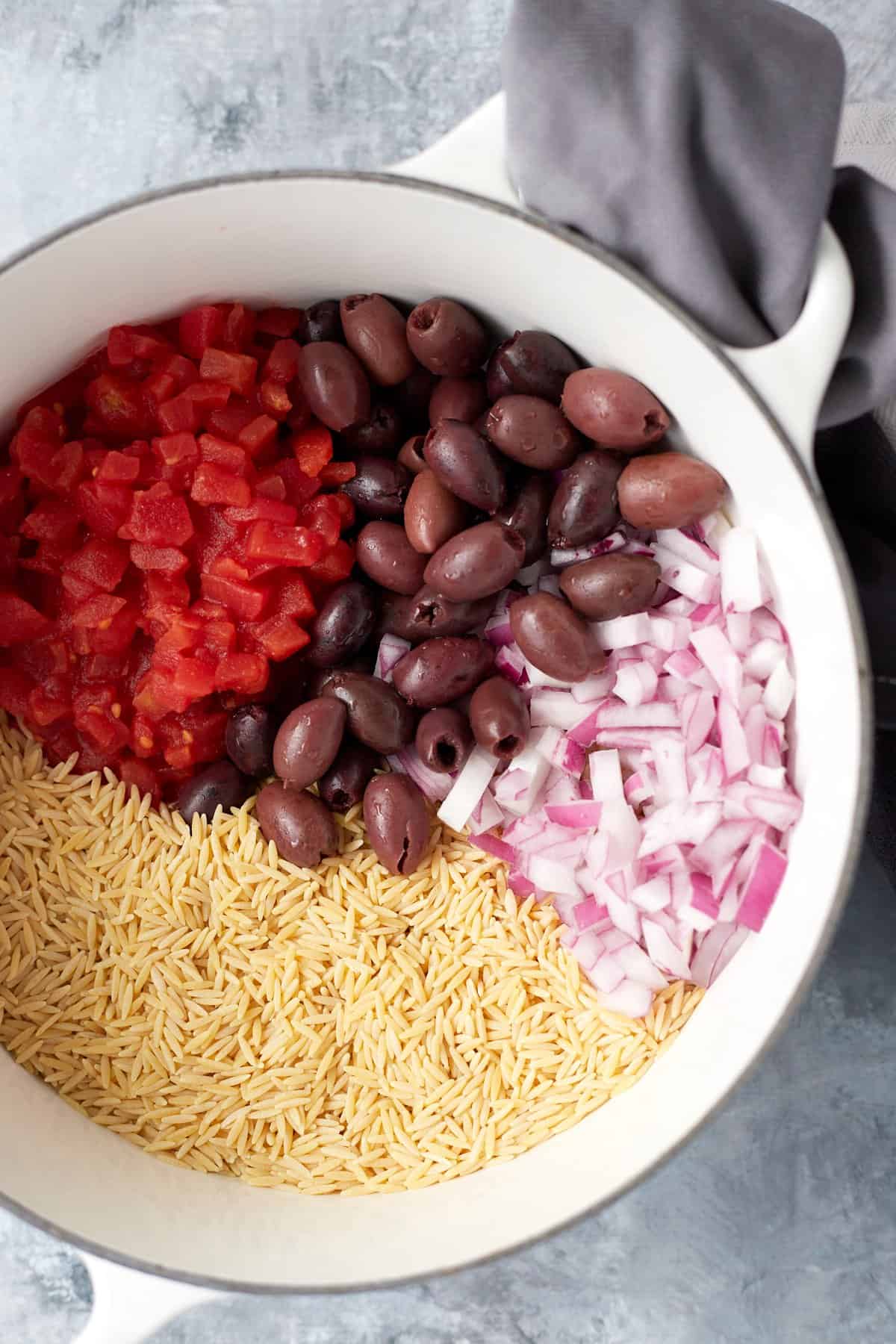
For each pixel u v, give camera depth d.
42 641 0.47
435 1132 0.47
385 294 0.45
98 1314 0.43
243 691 0.47
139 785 0.47
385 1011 0.47
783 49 0.41
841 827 0.42
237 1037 0.47
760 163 0.41
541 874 0.46
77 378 0.46
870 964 0.53
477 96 0.53
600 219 0.42
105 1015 0.47
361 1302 0.52
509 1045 0.47
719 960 0.46
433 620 0.46
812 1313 0.52
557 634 0.45
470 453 0.44
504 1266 0.53
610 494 0.45
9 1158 0.44
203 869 0.47
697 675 0.46
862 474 0.50
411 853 0.46
